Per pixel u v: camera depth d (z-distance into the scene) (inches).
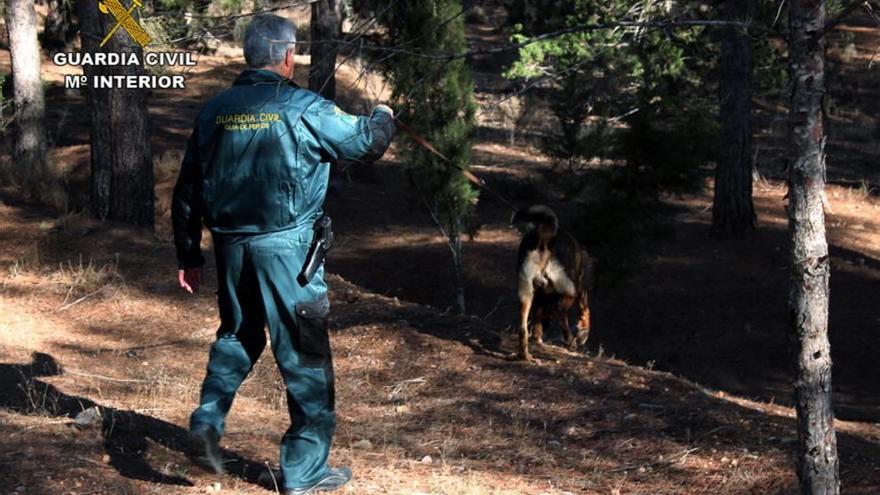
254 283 181.5
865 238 805.2
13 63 826.2
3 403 247.9
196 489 194.5
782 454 233.5
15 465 196.1
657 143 508.4
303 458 191.2
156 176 776.3
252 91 177.5
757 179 940.0
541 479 226.5
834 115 1242.0
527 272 312.3
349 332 339.0
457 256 538.6
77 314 375.2
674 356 571.2
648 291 651.5
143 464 207.2
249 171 175.9
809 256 173.6
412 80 466.6
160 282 406.0
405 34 450.3
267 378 304.8
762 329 601.6
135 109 510.3
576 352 336.5
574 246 330.6
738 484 221.6
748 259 719.7
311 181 178.7
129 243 454.3
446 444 248.7
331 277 401.1
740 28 179.5
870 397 516.1
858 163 1060.5
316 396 186.5
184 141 993.5
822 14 169.5
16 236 462.0
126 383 287.4
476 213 803.4
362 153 178.7
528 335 339.3
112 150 511.5
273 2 195.0
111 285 400.2
